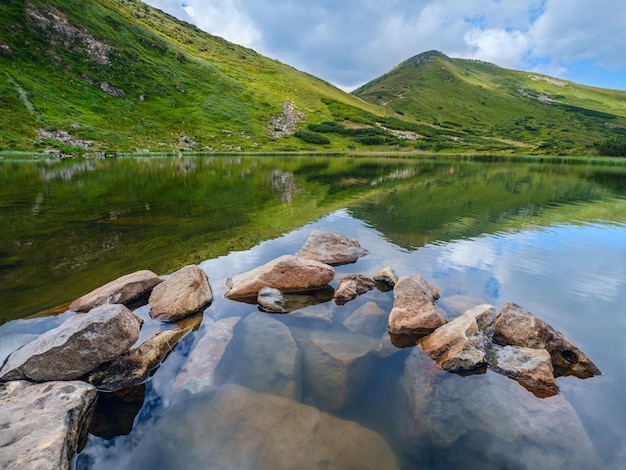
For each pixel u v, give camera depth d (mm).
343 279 11555
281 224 19953
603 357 8070
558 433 5668
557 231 19766
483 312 8742
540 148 152625
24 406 5715
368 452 5336
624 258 15125
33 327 8648
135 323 8234
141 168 52969
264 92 167875
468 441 5570
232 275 12414
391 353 7977
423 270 13289
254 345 8055
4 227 17859
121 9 164500
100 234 16953
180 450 5461
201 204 25344
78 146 72562
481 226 20672
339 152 126688
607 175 60094
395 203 27641
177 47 159125
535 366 7031
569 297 11234
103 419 6109
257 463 5152
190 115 119062
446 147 150500
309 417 5973
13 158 57719
